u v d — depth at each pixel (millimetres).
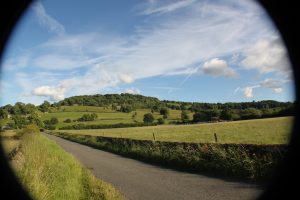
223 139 32031
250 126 46000
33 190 7961
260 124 47344
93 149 31641
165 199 9695
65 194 9094
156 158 19297
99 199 9266
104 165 18141
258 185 10594
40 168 10398
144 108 145125
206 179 12406
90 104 156875
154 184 12023
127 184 12211
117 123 108875
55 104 154125
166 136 44125
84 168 15789
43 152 16828
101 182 11875
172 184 11844
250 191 9852
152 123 103000
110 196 9484
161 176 13711
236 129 43969
